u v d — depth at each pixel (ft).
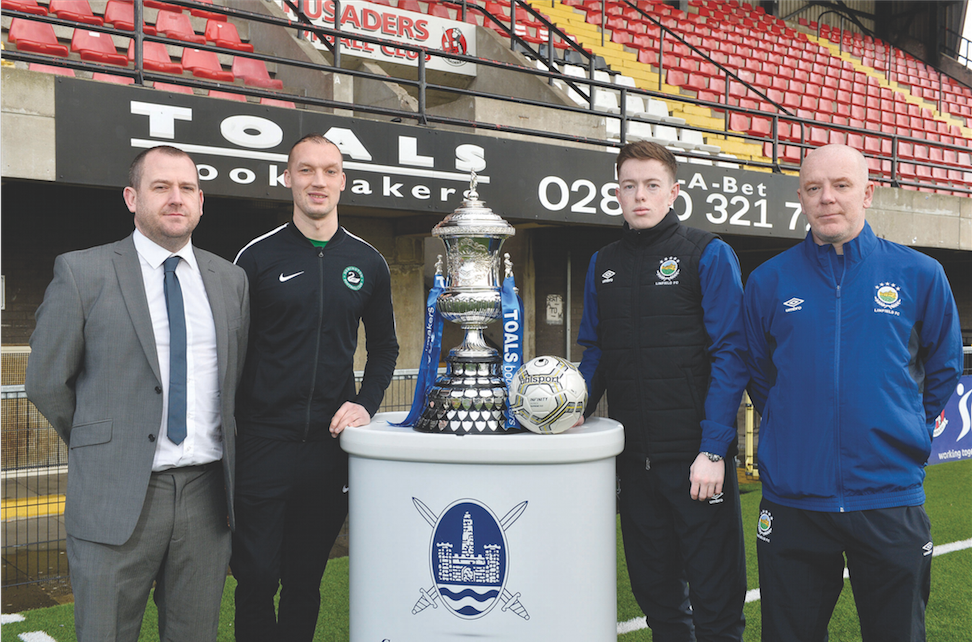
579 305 28.14
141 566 6.09
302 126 14.30
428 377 6.54
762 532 6.41
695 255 6.99
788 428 6.16
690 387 7.01
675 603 7.38
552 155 17.42
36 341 5.95
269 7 23.79
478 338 6.34
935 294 5.96
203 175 13.38
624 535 7.47
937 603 10.43
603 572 5.88
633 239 7.29
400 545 5.74
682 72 35.99
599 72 30.07
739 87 38.58
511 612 5.57
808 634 6.24
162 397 6.11
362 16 26.05
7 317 18.65
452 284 6.30
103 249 6.22
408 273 23.24
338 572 11.84
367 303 7.67
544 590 5.57
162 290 6.27
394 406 15.25
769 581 6.32
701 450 6.71
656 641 7.45
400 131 15.37
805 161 6.15
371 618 5.90
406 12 27.04
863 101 47.42
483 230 6.03
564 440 5.54
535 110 23.15
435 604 5.66
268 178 14.01
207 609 6.46
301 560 7.47
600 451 5.71
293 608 7.58
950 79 61.77
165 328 6.21
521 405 5.67
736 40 47.57
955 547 12.84
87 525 5.91
